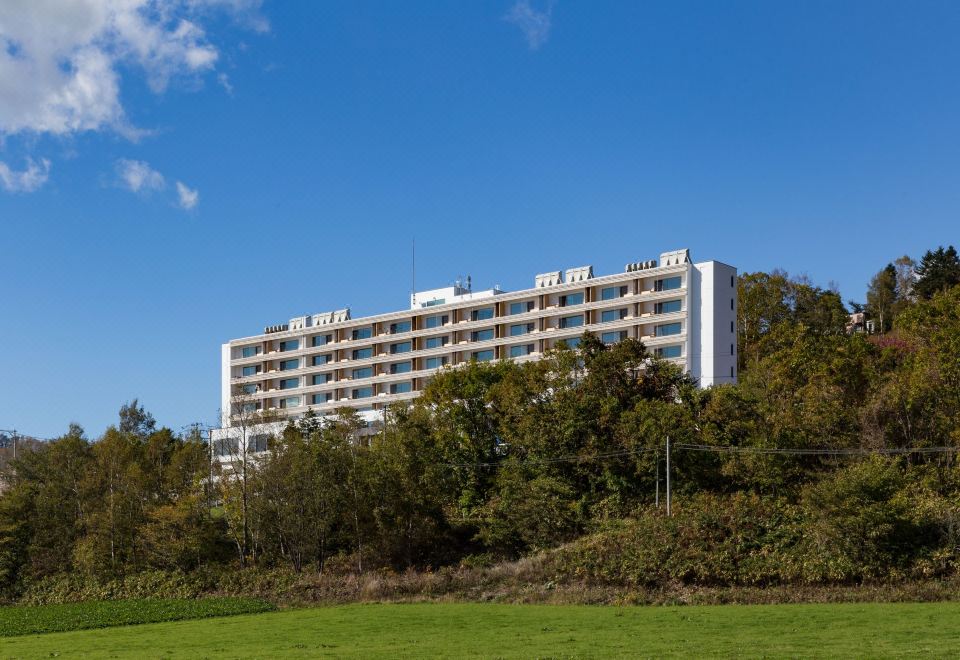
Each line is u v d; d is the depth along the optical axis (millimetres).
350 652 45094
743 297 150875
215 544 96688
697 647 42000
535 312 148250
